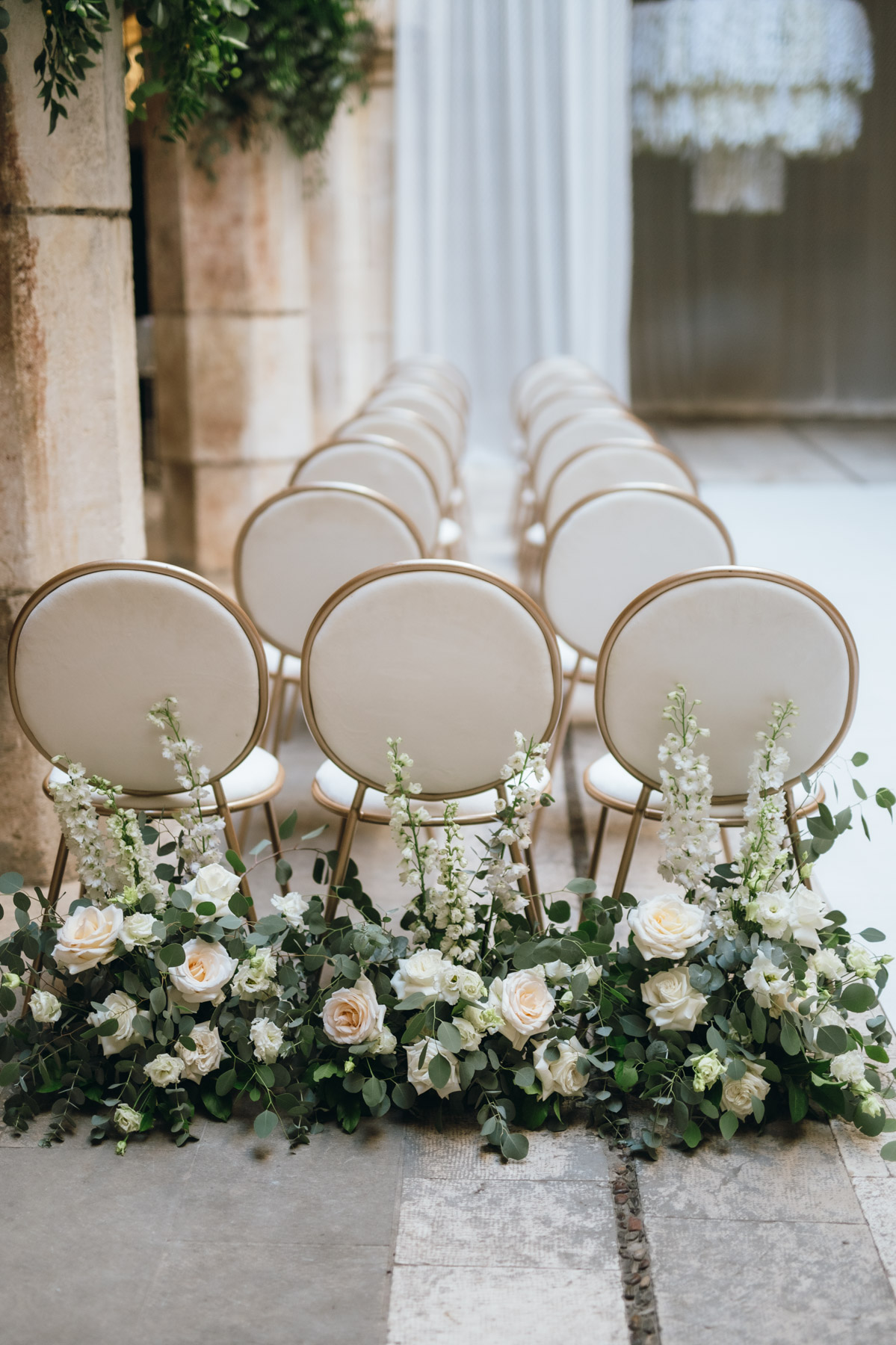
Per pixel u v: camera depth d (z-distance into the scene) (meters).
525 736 2.19
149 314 8.70
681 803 2.08
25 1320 1.64
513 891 2.12
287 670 3.81
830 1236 1.79
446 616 2.07
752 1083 1.97
